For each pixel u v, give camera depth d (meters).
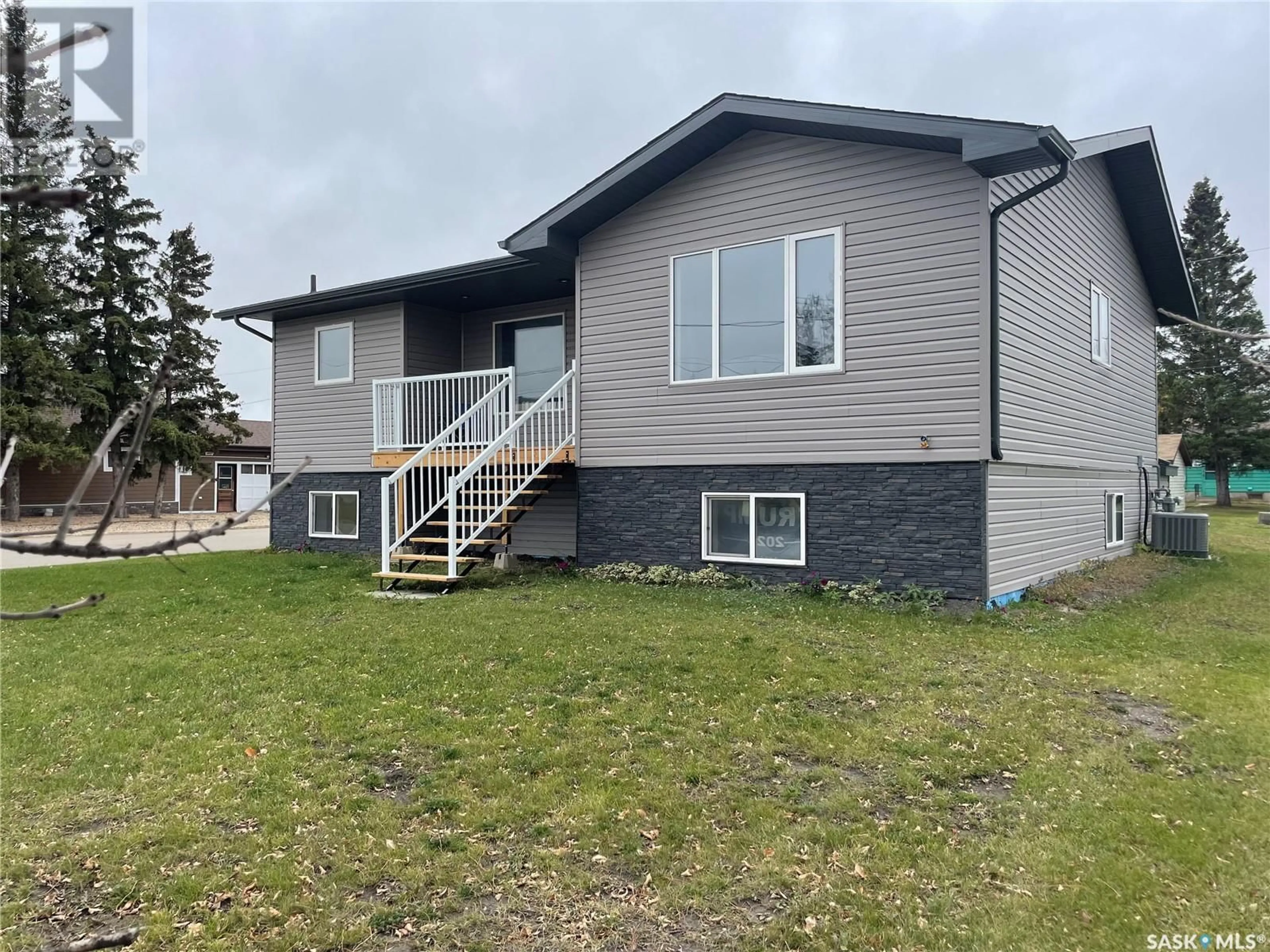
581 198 9.36
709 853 3.11
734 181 8.91
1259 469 33.75
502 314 13.29
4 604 8.62
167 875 2.98
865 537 8.05
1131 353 13.32
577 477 10.26
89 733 4.43
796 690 5.03
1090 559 10.88
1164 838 3.19
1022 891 2.84
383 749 4.16
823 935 2.61
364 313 13.26
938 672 5.42
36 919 2.73
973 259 7.47
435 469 11.60
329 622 7.30
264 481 33.97
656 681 5.23
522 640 6.34
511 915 2.74
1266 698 4.93
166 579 10.32
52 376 23.62
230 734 4.40
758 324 8.78
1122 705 4.80
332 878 2.96
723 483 9.01
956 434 7.55
